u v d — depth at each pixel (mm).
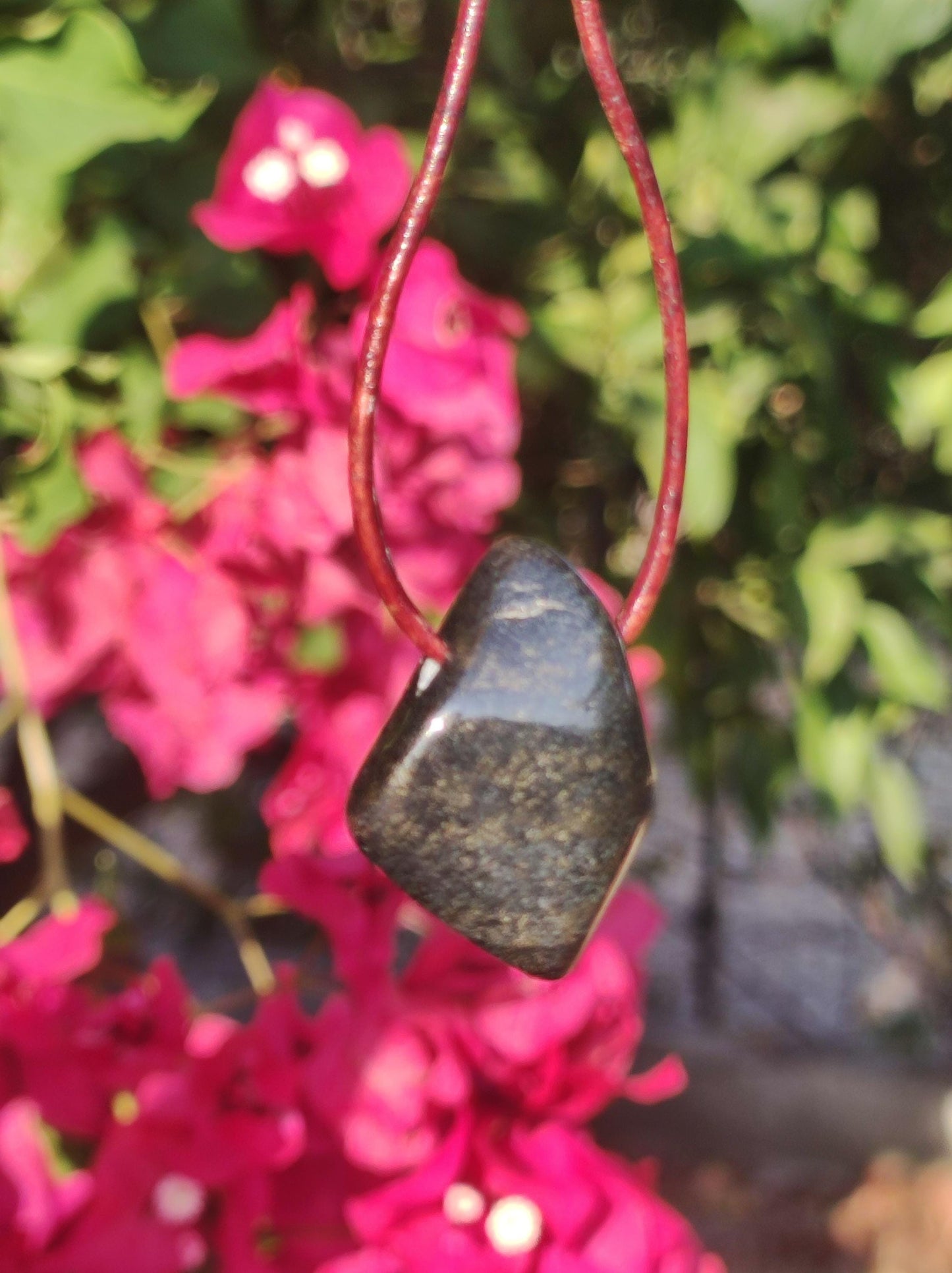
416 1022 230
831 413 314
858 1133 721
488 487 249
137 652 241
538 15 366
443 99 161
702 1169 718
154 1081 224
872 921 714
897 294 318
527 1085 233
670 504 173
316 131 241
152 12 260
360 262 241
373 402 165
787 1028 764
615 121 167
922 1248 669
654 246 168
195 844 646
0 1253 222
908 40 253
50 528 236
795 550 341
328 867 235
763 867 828
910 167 354
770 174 318
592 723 169
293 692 249
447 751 169
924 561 324
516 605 172
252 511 242
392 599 169
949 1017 749
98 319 252
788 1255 661
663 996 784
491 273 342
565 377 332
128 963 267
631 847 173
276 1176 229
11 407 249
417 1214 226
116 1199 223
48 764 241
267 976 249
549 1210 226
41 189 247
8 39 229
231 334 263
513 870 170
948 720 577
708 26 327
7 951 229
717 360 302
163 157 261
